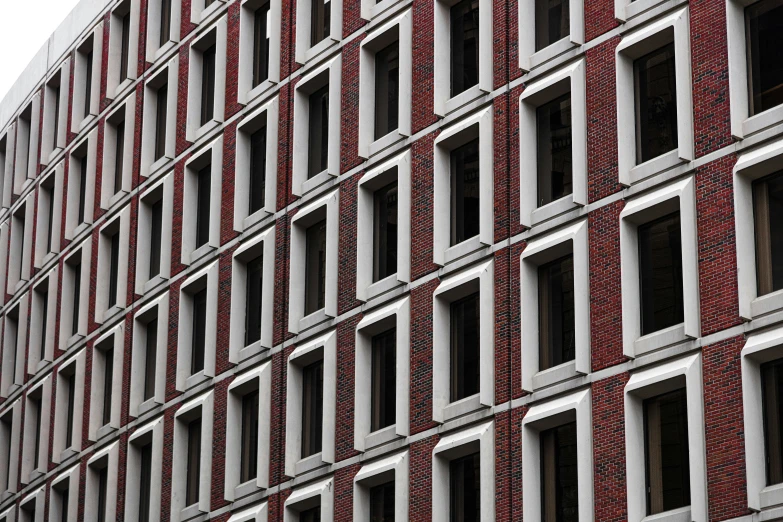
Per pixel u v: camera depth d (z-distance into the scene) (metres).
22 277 94.56
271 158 71.31
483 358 57.84
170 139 79.06
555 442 55.41
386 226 65.38
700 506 49.25
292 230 68.81
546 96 58.75
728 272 50.75
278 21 73.44
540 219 57.53
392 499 61.59
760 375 49.38
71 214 89.19
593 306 54.53
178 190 77.69
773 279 50.41
